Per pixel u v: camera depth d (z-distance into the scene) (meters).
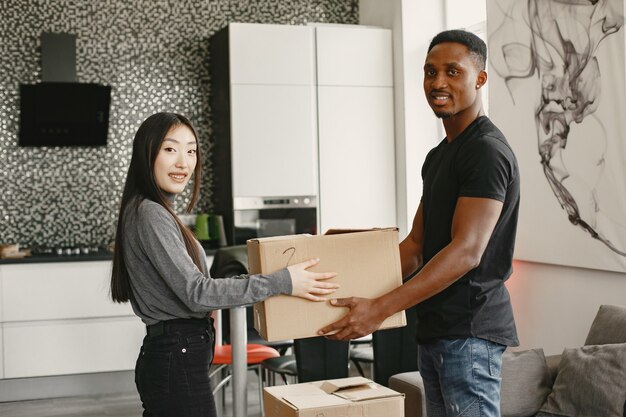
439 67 2.32
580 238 4.12
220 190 6.29
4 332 5.46
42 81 5.94
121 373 5.74
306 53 6.12
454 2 6.10
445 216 2.34
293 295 2.28
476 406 2.28
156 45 6.33
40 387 5.60
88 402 5.46
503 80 4.71
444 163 2.35
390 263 2.36
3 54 5.98
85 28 6.16
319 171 6.19
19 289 5.46
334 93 6.20
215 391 4.06
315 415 2.80
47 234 6.12
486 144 2.24
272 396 3.00
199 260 2.49
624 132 3.80
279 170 6.07
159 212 2.39
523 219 4.58
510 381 3.53
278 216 6.09
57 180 6.13
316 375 3.88
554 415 3.43
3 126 6.00
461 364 2.28
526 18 4.48
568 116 4.17
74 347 5.58
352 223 6.26
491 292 2.29
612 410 3.25
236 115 5.97
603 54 3.91
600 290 4.07
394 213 6.37
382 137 6.32
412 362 4.05
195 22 6.41
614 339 3.53
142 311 2.44
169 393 2.40
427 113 6.23
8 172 6.03
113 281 2.50
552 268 4.43
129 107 6.27
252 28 6.01
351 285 2.33
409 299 2.25
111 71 6.23
